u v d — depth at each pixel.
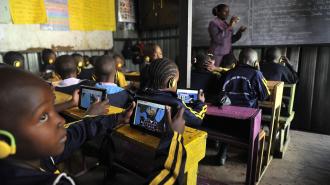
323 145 2.78
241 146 1.76
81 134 0.84
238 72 2.06
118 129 0.97
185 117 1.20
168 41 4.96
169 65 1.29
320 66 3.17
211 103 1.94
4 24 3.35
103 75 1.80
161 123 0.89
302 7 3.17
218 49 3.31
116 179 1.46
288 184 1.97
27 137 0.45
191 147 0.84
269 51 2.89
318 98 3.23
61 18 4.01
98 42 4.66
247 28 3.62
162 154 0.68
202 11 3.97
